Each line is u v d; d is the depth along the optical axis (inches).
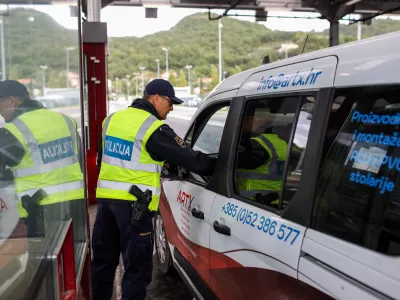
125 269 122.6
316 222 68.7
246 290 87.0
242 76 108.4
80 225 87.8
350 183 64.3
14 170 54.6
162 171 142.0
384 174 59.6
